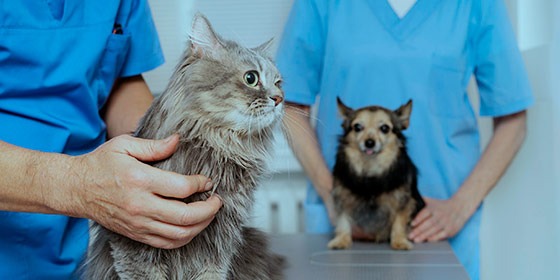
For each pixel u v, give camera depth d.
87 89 1.25
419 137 1.68
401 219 1.65
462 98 1.74
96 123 1.31
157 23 2.57
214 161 0.98
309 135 1.79
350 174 1.65
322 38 1.78
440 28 1.69
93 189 0.89
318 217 1.88
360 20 1.72
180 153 0.96
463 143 1.77
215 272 1.04
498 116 1.79
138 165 0.88
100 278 1.05
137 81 1.48
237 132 1.01
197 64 1.00
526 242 2.16
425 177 1.71
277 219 2.53
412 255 1.53
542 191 2.09
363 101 1.71
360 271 1.38
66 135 1.23
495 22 1.70
